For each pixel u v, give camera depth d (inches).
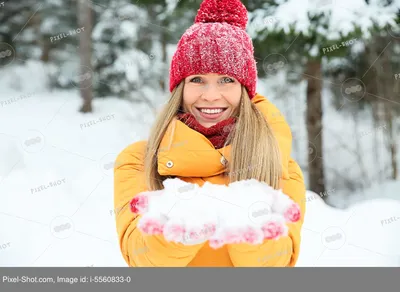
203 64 48.8
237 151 46.6
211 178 47.6
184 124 47.6
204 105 48.7
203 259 47.8
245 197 38.4
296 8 129.8
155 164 48.1
